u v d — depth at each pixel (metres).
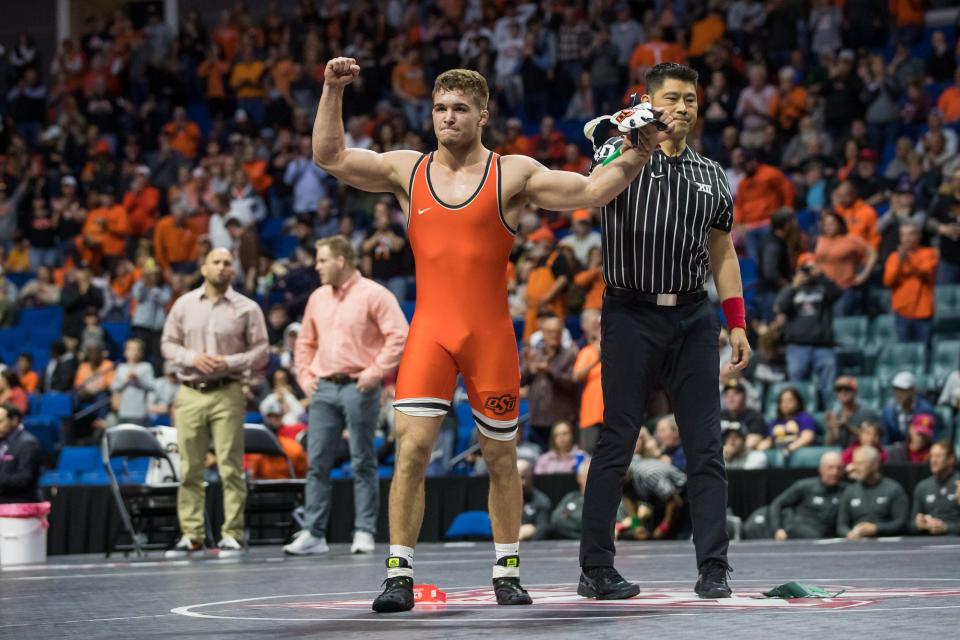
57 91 24.80
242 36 24.47
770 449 11.94
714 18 20.34
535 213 17.19
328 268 9.02
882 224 15.20
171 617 4.31
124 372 15.49
